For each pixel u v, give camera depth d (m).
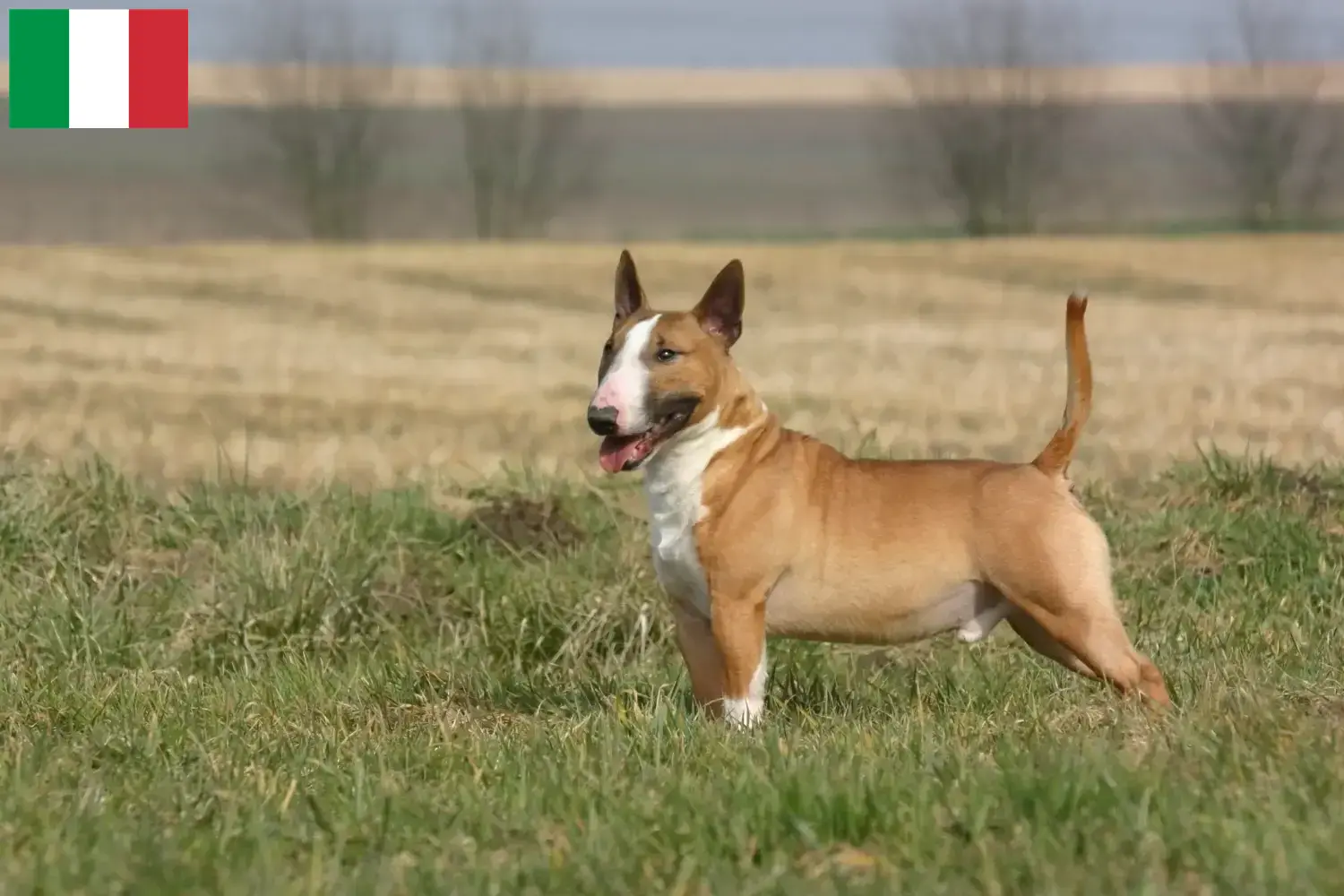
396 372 27.89
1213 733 7.92
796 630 9.59
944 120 70.31
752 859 6.68
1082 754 7.61
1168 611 12.20
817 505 9.41
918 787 7.27
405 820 7.37
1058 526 9.20
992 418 22.34
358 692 10.84
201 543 13.79
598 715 9.48
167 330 32.88
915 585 9.36
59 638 11.70
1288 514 14.06
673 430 9.22
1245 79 72.31
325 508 14.50
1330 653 10.71
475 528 14.23
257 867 6.55
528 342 32.28
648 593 12.68
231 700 10.52
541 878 6.48
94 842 7.03
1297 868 6.08
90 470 15.27
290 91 73.44
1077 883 6.14
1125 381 26.38
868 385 26.12
